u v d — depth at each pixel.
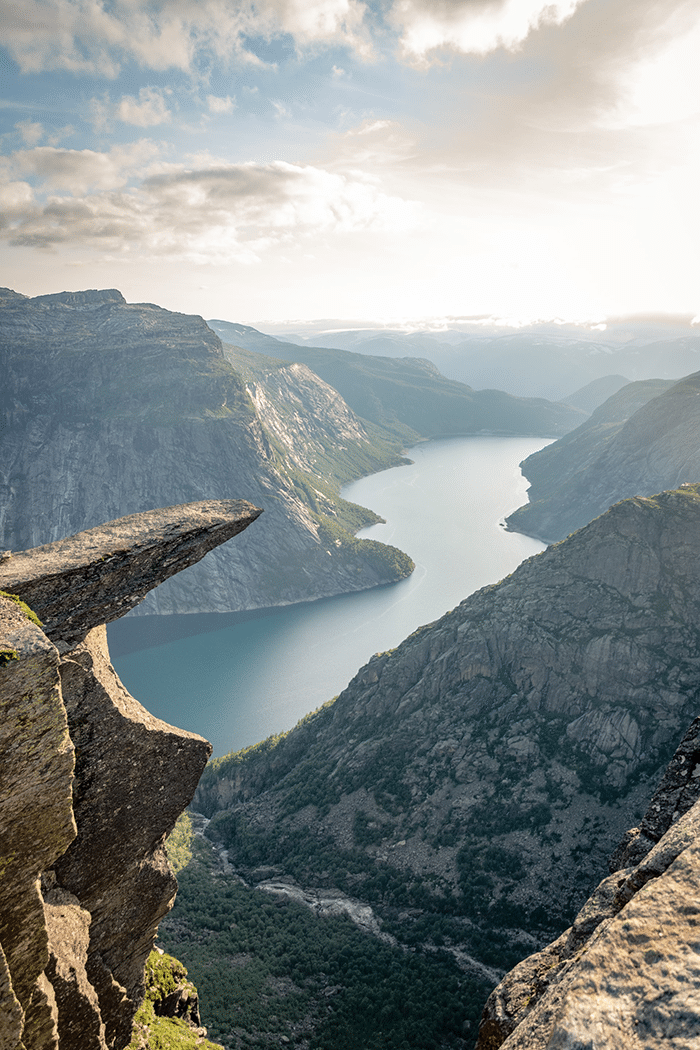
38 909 12.99
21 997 12.81
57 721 12.77
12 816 12.43
